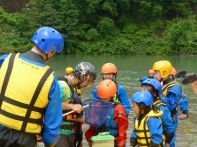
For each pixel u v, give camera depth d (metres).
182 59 37.16
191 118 12.50
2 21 45.06
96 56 41.28
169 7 48.59
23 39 43.09
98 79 20.92
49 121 4.16
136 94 5.95
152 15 48.28
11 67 4.16
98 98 6.34
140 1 47.34
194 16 48.81
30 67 4.15
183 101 7.71
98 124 6.03
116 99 6.91
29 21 44.09
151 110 5.86
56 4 45.03
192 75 4.78
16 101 4.08
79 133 6.14
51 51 4.29
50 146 4.27
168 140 6.32
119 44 44.03
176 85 7.16
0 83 4.14
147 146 5.85
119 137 6.00
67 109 5.63
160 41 43.97
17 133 4.12
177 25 43.12
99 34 45.31
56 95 4.16
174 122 7.14
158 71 7.18
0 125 4.14
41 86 4.09
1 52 41.09
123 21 47.53
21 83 4.09
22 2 49.03
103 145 5.70
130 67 29.53
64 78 5.75
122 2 47.22
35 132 4.15
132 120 11.98
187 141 9.90
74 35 43.72
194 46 42.81
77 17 45.06
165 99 7.06
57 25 43.91
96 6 46.16
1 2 48.78
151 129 5.76
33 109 4.10
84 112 6.03
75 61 34.78
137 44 44.75
